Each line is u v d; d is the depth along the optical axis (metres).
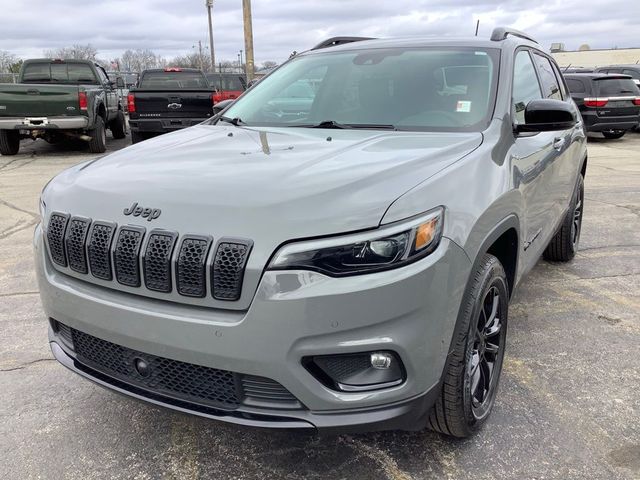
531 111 3.12
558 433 2.80
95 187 2.52
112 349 2.43
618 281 4.93
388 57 3.78
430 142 2.83
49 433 2.85
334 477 2.53
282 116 3.66
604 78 15.39
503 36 3.78
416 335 2.12
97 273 2.36
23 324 4.07
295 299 2.03
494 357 2.86
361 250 2.05
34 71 13.76
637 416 2.95
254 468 2.60
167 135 3.49
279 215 2.10
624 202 8.13
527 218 3.24
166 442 2.79
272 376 2.09
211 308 2.14
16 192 8.70
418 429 2.38
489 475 2.52
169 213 2.23
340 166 2.43
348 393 2.14
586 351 3.64
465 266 2.31
